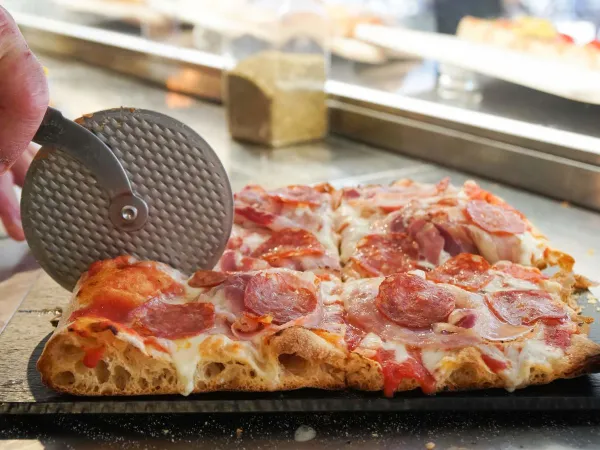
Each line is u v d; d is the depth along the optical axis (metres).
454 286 0.37
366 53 0.77
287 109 0.72
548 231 0.52
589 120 0.60
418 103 0.69
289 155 0.70
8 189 0.48
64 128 0.34
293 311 0.35
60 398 0.32
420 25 0.75
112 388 0.32
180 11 0.96
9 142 0.32
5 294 0.44
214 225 0.37
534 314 0.35
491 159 0.62
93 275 0.36
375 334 0.34
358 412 0.33
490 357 0.33
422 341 0.34
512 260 0.43
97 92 0.94
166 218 0.37
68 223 0.36
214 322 0.34
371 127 0.72
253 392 0.33
